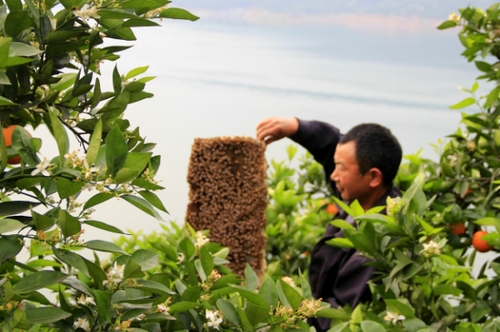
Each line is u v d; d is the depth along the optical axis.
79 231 0.90
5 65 0.81
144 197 0.97
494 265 1.70
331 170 2.90
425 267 1.64
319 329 2.12
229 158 2.37
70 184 0.89
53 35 0.96
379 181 2.40
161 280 1.15
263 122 2.79
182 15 1.06
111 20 1.04
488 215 2.27
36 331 0.99
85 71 1.05
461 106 2.54
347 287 2.13
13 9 0.98
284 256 3.19
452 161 2.48
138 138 1.11
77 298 1.05
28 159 0.92
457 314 1.79
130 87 1.10
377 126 2.45
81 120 1.10
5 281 0.91
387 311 1.66
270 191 3.44
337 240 1.73
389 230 1.61
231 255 2.34
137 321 1.03
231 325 1.15
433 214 2.19
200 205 2.38
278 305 1.14
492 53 2.45
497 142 2.41
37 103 1.02
